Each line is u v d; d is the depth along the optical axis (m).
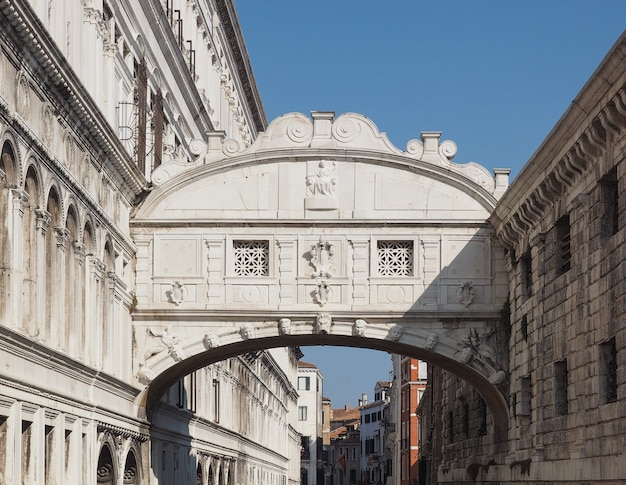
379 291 39.44
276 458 96.25
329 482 195.88
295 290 39.34
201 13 57.09
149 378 39.22
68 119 30.73
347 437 193.62
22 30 25.36
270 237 39.56
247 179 39.97
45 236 28.69
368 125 40.03
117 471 37.25
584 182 30.17
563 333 32.00
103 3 36.78
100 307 35.00
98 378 33.94
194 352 39.34
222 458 63.28
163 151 47.19
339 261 39.56
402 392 128.12
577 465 29.92
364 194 39.81
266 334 39.41
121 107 39.31
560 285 32.41
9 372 25.56
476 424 47.16
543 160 32.22
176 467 48.75
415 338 39.44
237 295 39.41
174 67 48.25
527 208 35.06
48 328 29.58
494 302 39.47
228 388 65.12
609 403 27.98
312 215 39.72
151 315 39.41
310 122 40.06
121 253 37.97
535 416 35.06
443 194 39.81
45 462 29.23
